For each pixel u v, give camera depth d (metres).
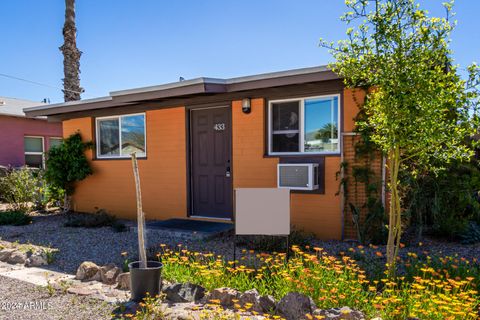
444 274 4.11
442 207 6.20
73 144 9.66
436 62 3.82
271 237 5.63
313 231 6.59
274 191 4.40
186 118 8.09
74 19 14.02
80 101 9.09
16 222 8.38
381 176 5.94
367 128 5.70
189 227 7.10
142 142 8.92
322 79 5.85
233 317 3.19
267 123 7.13
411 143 3.83
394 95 3.70
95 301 3.73
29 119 14.51
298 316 3.19
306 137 6.80
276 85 6.29
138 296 3.65
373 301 3.29
